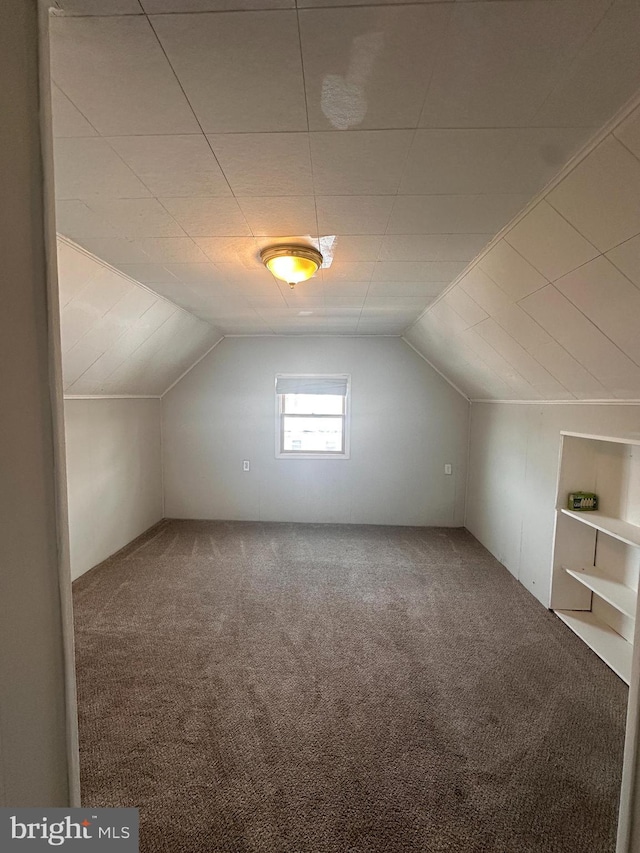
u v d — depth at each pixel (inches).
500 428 150.1
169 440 192.1
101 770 62.8
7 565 27.0
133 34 34.4
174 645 95.5
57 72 38.0
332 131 46.6
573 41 34.3
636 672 44.5
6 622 27.0
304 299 122.0
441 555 153.8
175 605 114.3
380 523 191.0
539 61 36.4
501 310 94.8
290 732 70.2
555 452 113.3
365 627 104.0
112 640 97.5
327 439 195.3
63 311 93.6
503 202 61.6
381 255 84.8
